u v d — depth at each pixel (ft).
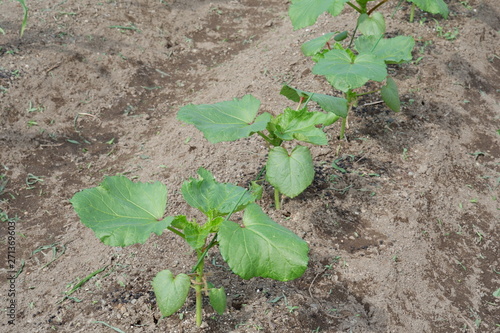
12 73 4.61
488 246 3.95
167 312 3.11
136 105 4.69
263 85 4.66
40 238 3.79
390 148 4.28
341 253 3.73
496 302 3.73
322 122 3.65
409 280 3.68
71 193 4.06
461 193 4.16
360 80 3.74
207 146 4.25
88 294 3.51
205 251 3.20
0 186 4.05
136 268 3.61
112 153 4.33
